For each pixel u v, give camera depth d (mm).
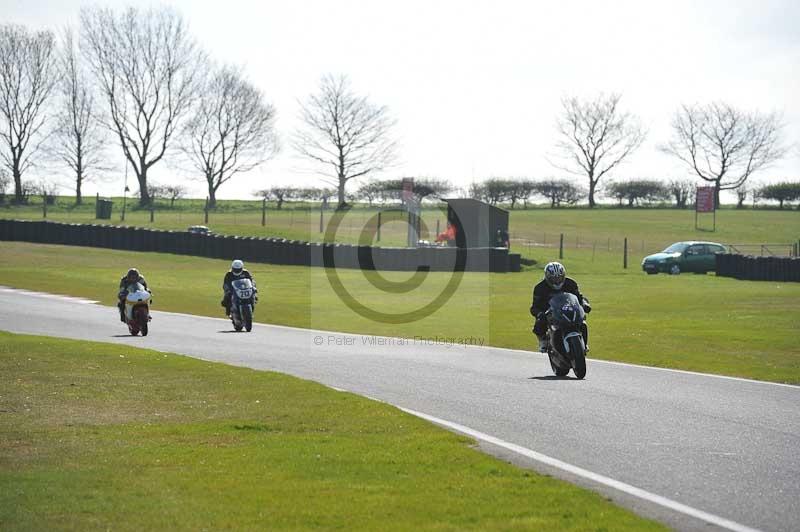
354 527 21906
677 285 136375
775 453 30578
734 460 29531
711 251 172625
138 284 77312
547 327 52406
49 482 26062
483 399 42500
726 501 24750
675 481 26844
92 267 161875
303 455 29672
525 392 44750
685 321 87000
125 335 76188
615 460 29531
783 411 39156
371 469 27750
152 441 32094
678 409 39531
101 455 29688
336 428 34688
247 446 31172
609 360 61281
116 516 22719
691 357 62500
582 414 38188
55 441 32000
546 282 52938
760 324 83000
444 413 38656
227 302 82312
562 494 24875
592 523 22172
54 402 40906
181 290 127375
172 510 23234
